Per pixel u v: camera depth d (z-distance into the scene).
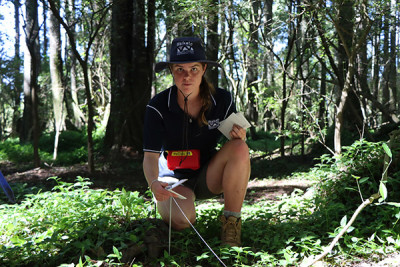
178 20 13.46
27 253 3.28
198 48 3.19
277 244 3.24
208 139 3.52
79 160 15.98
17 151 18.50
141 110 14.96
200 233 3.60
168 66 3.30
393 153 4.44
